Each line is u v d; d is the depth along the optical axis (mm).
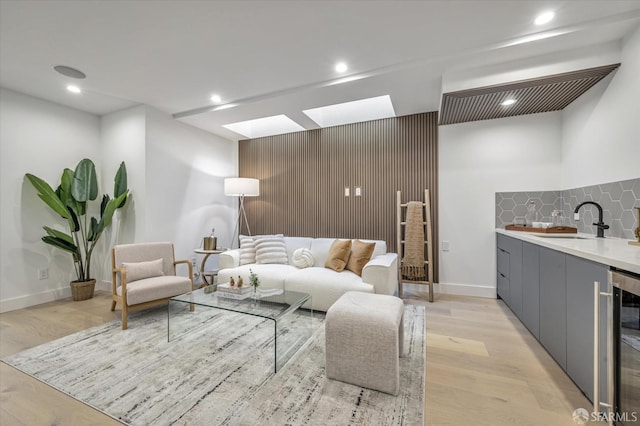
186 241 4105
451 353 2152
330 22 2023
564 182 3070
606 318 1342
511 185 3354
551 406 1564
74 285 3434
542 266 2117
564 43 2172
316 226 4363
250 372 1908
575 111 2822
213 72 2752
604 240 2111
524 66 2393
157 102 3482
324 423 1438
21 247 3246
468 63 2477
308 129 4430
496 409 1543
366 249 3301
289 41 2250
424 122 3744
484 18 1967
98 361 2045
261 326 2715
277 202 4668
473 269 3547
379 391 1692
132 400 1619
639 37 1931
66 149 3641
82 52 2400
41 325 2707
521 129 3307
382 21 2006
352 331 1753
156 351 2201
